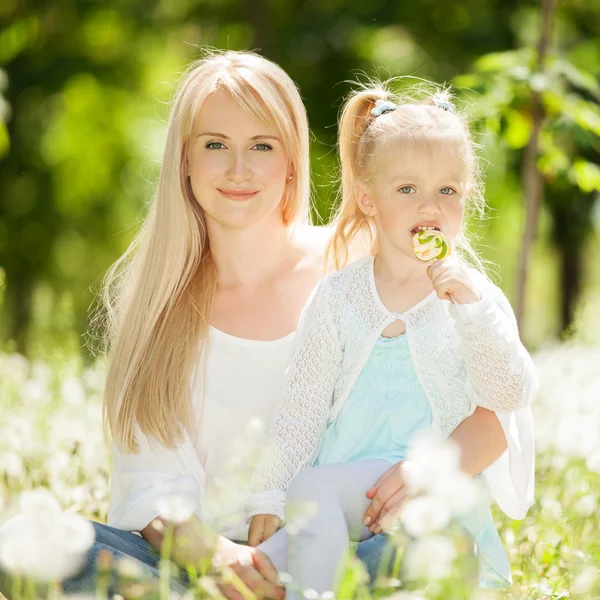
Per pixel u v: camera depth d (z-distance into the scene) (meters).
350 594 5.39
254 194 7.36
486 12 26.12
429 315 6.89
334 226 7.92
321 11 26.25
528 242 14.40
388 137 6.96
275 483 6.80
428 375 6.77
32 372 13.52
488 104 13.59
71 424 9.93
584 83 13.92
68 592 6.22
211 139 7.37
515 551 7.52
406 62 25.05
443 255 6.67
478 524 6.51
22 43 27.12
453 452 5.91
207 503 6.93
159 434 7.05
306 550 6.02
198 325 7.36
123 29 27.67
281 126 7.43
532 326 33.47
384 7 26.00
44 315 16.25
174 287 7.43
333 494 6.21
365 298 7.04
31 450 9.58
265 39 25.27
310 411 6.94
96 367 12.44
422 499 5.09
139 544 6.70
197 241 7.52
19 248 29.02
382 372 6.85
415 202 6.84
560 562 7.04
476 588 5.91
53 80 26.84
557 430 9.55
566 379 12.49
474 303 6.40
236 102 7.34
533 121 13.71
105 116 28.44
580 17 26.56
